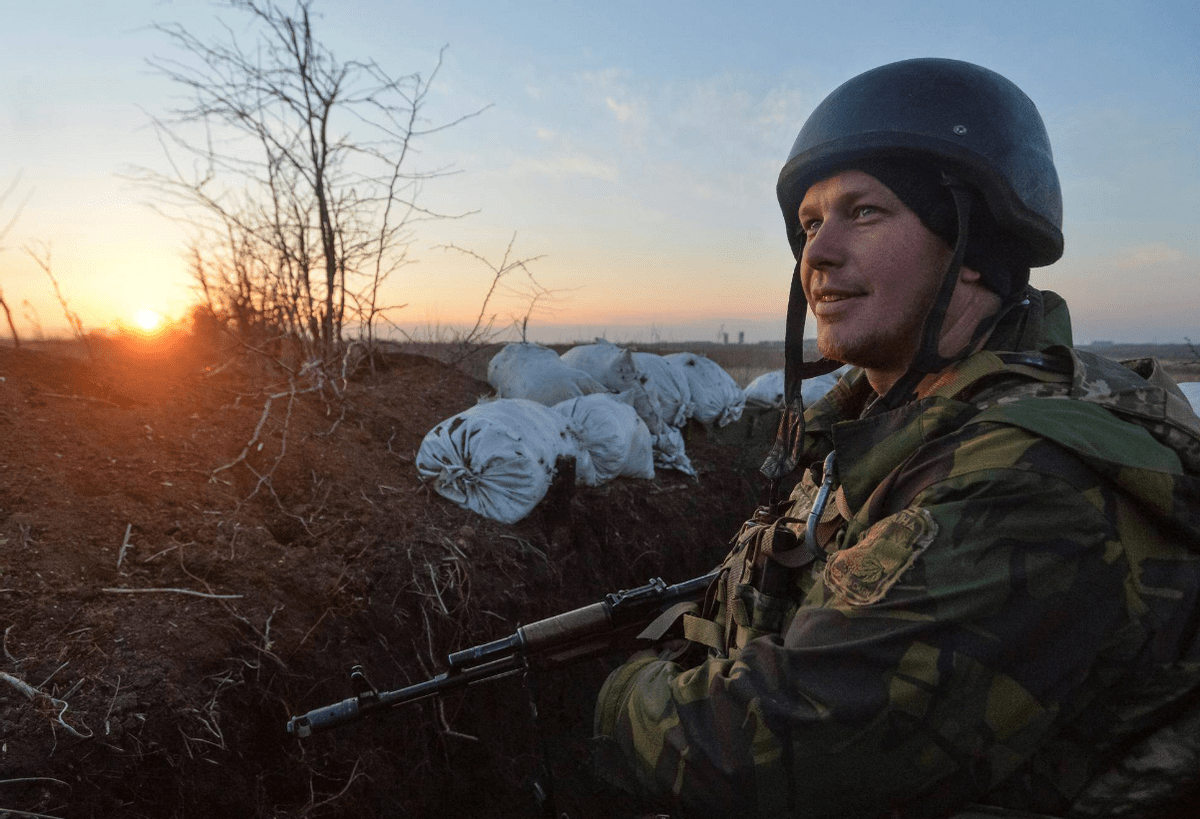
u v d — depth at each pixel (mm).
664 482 4730
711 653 1171
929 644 744
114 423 2850
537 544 3383
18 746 1628
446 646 2754
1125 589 749
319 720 1226
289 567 2547
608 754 979
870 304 967
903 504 855
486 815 2766
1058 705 743
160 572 2273
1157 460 772
